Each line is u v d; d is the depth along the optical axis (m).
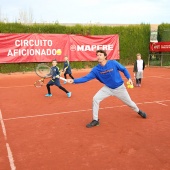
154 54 23.31
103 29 21.64
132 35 22.80
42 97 9.45
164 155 4.33
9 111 7.41
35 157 4.32
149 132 5.47
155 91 10.46
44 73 9.16
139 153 4.42
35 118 6.66
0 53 17.72
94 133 5.46
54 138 5.19
